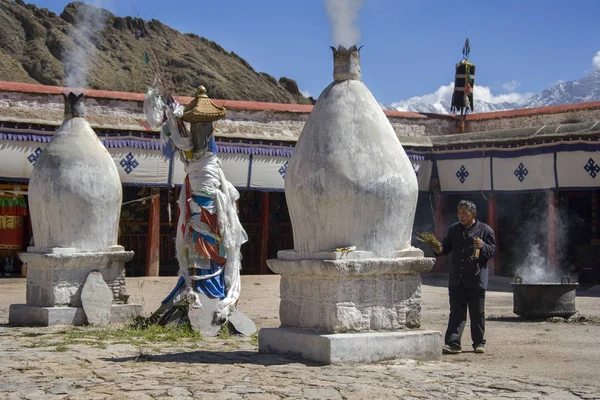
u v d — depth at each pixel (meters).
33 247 12.68
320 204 8.02
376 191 8.00
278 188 24.47
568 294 13.07
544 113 26.31
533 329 11.72
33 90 22.91
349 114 8.28
